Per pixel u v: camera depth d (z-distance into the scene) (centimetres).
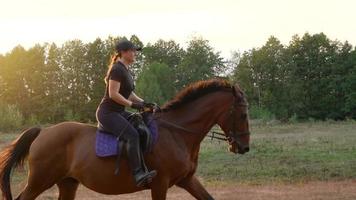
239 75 7162
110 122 786
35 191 826
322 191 1353
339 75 6788
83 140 809
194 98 827
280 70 7038
